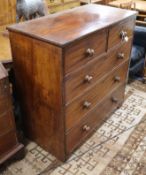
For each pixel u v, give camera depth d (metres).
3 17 2.06
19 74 1.49
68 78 1.27
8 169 1.55
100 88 1.65
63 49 1.15
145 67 2.55
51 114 1.44
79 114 1.52
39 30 1.31
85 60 1.35
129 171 1.54
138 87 2.49
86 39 1.29
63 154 1.55
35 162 1.60
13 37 1.37
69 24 1.41
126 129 1.90
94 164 1.59
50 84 1.32
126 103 2.22
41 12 1.92
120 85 1.97
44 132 1.60
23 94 1.56
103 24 1.42
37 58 1.30
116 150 1.70
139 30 2.38
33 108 1.56
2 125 1.39
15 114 1.77
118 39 1.62
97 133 1.85
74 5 2.84
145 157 1.65
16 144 1.55
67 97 1.33
